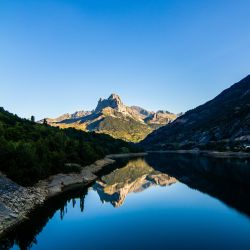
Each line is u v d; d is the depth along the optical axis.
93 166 146.38
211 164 155.00
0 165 72.25
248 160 171.00
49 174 88.19
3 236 43.31
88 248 40.38
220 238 43.00
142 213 59.22
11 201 54.69
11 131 129.38
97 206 66.31
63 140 138.75
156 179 111.25
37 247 41.25
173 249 39.19
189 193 77.94
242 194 73.06
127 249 39.59
